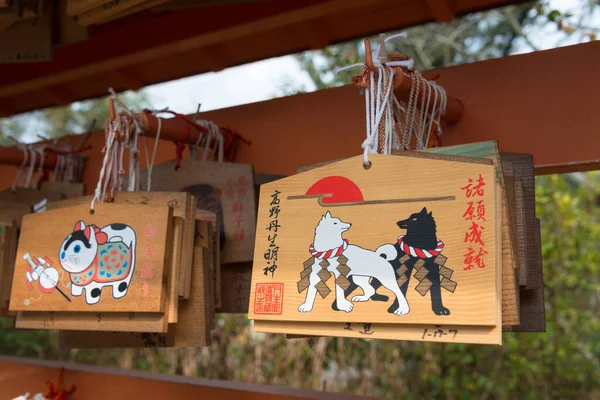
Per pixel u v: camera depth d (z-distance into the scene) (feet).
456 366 10.64
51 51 4.97
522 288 3.13
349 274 2.87
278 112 5.05
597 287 10.67
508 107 4.16
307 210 3.06
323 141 4.82
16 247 4.43
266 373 11.06
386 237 2.84
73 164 5.93
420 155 2.94
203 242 3.92
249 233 4.33
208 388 4.83
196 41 5.62
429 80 3.89
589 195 11.48
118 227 3.65
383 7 5.43
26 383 5.74
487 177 2.68
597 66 3.95
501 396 10.48
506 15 12.92
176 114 4.55
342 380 10.85
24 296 3.80
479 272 2.59
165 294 3.52
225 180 4.46
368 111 3.08
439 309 2.64
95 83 6.91
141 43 5.92
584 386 10.42
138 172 4.26
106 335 4.10
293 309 2.95
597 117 3.90
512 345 10.26
